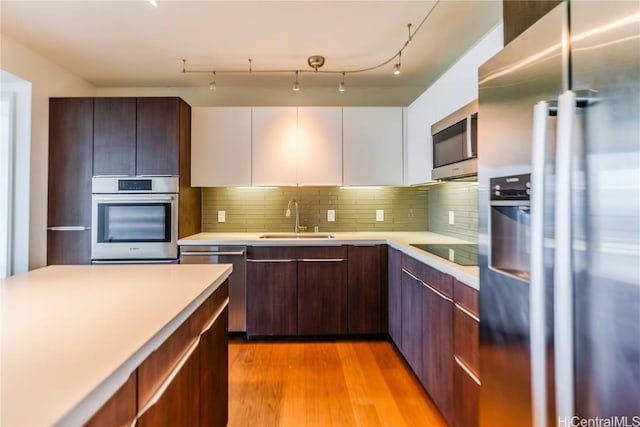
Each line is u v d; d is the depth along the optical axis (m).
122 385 0.71
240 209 3.46
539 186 0.83
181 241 2.82
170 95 3.52
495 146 1.12
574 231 0.76
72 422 0.53
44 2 2.07
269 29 2.39
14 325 0.86
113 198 2.81
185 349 1.09
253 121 3.13
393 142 3.19
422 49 2.68
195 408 1.18
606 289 0.69
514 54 1.02
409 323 2.29
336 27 2.36
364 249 2.88
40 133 2.80
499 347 1.11
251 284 2.84
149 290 1.22
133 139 2.83
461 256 1.94
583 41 0.77
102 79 3.29
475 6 2.11
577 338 0.75
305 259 2.86
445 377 1.70
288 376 2.25
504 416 1.08
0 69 2.47
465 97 1.96
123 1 2.06
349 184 3.17
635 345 0.64
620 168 0.67
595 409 0.72
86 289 1.23
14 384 0.59
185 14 2.20
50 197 2.82
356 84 3.45
